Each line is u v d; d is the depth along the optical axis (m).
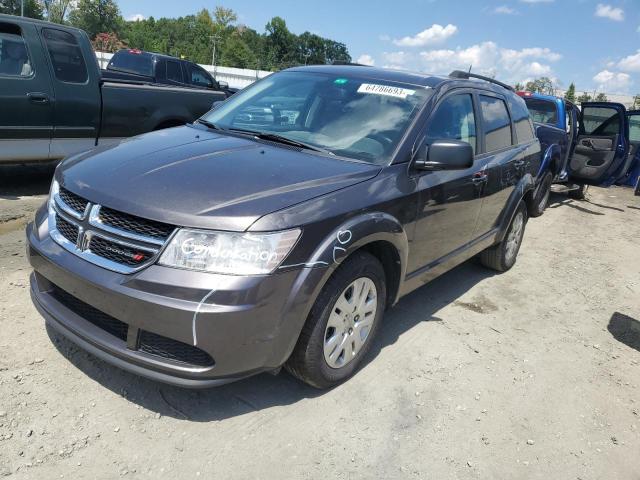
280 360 2.71
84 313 2.79
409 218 3.40
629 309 5.30
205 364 2.54
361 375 3.41
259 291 2.47
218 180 2.76
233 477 2.48
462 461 2.81
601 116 10.23
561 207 10.41
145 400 2.88
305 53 113.12
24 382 2.86
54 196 3.03
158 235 2.49
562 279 5.92
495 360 3.89
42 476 2.32
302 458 2.65
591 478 2.85
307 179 2.91
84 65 6.44
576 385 3.72
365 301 3.22
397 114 3.65
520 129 5.48
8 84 5.80
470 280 5.47
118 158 3.08
